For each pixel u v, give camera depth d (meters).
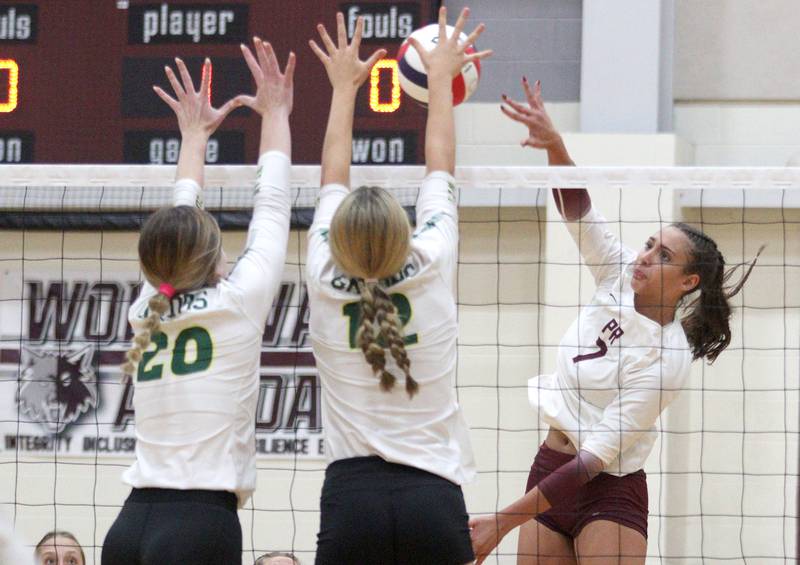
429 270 5.75
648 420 6.75
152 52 12.83
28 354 12.96
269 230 6.26
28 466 12.82
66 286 13.05
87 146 12.80
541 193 12.88
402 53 7.60
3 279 13.07
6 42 12.94
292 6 12.73
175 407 5.72
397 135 12.51
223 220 12.73
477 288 12.95
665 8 13.51
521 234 12.95
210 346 5.80
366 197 5.64
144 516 5.57
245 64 12.73
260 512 12.58
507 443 12.75
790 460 12.61
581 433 6.89
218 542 5.53
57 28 12.92
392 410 5.60
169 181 7.34
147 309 6.01
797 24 13.64
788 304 12.74
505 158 13.56
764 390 12.70
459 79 7.29
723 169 7.15
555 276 12.70
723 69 13.67
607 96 13.27
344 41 6.72
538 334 12.79
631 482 6.87
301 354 12.70
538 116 7.41
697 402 12.82
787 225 12.80
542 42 13.73
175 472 5.62
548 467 7.17
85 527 12.71
